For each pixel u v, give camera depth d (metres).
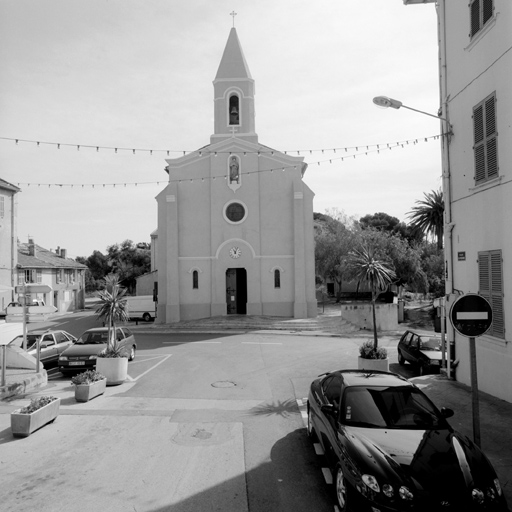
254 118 31.14
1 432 8.91
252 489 6.48
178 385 13.10
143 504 6.05
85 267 48.53
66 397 11.70
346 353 18.53
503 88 9.98
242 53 31.06
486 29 10.56
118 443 8.30
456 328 6.85
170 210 28.42
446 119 12.49
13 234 29.88
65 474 6.98
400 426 6.32
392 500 4.98
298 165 28.69
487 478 5.35
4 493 6.38
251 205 28.73
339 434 6.19
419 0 13.89
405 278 37.56
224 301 28.47
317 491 6.43
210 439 8.52
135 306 33.41
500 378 10.34
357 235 41.22
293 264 28.58
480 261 11.08
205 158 29.02
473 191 11.38
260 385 13.10
